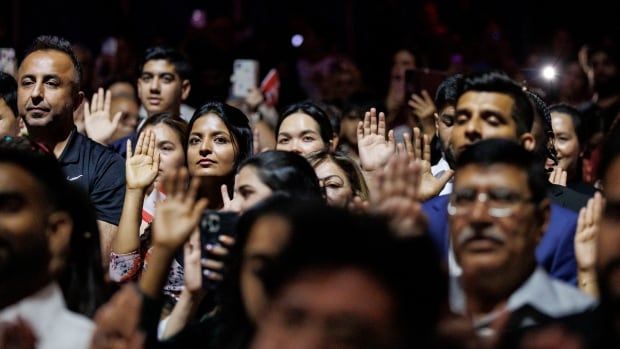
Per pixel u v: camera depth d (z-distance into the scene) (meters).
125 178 8.07
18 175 5.02
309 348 3.73
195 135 7.98
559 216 5.98
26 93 8.08
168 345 5.25
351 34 16.00
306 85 13.62
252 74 11.52
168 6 16.56
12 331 4.64
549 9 16.38
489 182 5.08
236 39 14.48
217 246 5.43
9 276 4.97
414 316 3.92
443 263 4.11
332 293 3.77
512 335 4.86
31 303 4.98
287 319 3.77
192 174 7.98
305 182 6.05
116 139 10.69
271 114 11.40
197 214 5.12
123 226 7.23
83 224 5.31
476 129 6.30
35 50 8.16
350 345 3.74
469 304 5.14
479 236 5.07
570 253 5.90
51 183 5.11
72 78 8.16
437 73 9.77
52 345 4.94
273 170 6.00
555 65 13.74
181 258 6.71
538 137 6.67
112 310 4.79
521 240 5.09
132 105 10.78
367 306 3.77
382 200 4.66
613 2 16.12
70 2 15.95
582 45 15.79
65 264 5.22
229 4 16.78
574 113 9.17
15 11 15.69
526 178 5.11
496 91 6.32
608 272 4.41
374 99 10.70
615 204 4.47
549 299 5.11
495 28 15.62
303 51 14.12
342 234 3.92
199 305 5.95
